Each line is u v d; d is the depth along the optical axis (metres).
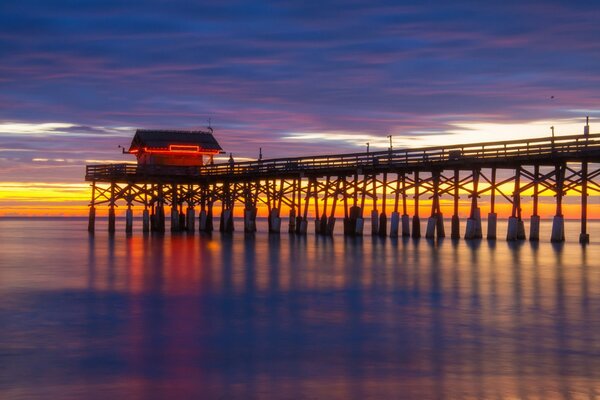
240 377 17.12
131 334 21.61
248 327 22.58
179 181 79.00
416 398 15.59
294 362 18.41
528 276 34.78
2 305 26.78
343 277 35.00
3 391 16.19
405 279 34.03
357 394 15.85
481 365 18.08
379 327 22.52
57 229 113.75
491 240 57.19
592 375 17.20
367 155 63.84
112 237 73.06
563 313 24.73
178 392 16.05
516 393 15.90
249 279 34.41
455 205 59.81
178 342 20.55
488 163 55.19
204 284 32.62
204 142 80.38
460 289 30.61
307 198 70.56
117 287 31.66
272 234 74.94
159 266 40.69
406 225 63.03
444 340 20.69
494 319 23.70
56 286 32.03
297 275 35.91
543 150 50.53
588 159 50.97
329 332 21.81
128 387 16.41
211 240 65.25
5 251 54.44
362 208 66.12
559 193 53.56
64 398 15.71
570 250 49.53
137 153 82.19
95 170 80.06
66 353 19.36
